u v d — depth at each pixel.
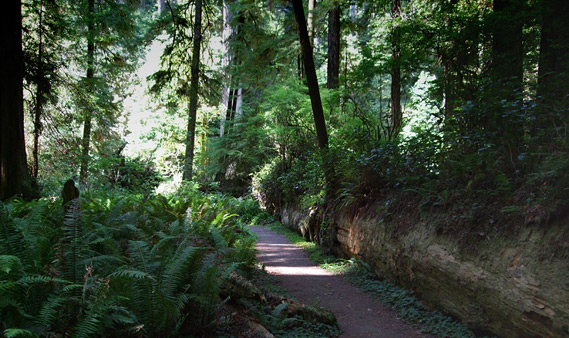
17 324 2.63
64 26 13.36
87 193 9.16
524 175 4.09
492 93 4.87
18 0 9.31
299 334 4.14
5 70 9.08
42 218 4.93
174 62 18.91
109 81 17.67
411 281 5.37
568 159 3.47
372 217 6.77
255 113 20.02
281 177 14.88
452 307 4.46
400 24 8.74
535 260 3.41
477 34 6.90
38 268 3.21
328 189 9.12
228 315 4.11
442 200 4.97
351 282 6.45
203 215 8.80
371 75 9.21
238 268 5.96
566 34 5.89
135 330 3.01
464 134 5.13
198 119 23.23
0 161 9.03
